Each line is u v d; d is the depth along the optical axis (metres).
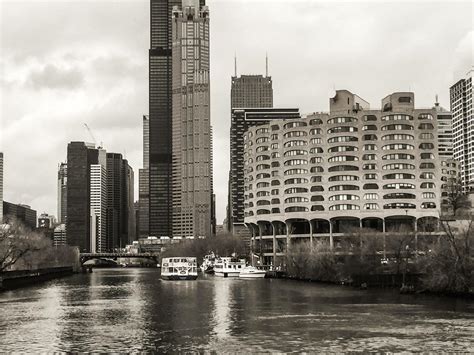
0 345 91.81
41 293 189.25
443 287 156.25
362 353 83.88
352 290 180.12
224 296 167.12
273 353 84.50
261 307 136.00
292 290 184.75
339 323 108.81
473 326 103.69
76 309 137.62
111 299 163.88
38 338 97.31
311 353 84.19
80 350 87.75
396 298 150.25
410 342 90.75
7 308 140.50
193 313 126.94
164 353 85.25
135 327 107.75
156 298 165.00
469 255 153.12
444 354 83.25
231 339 94.69
